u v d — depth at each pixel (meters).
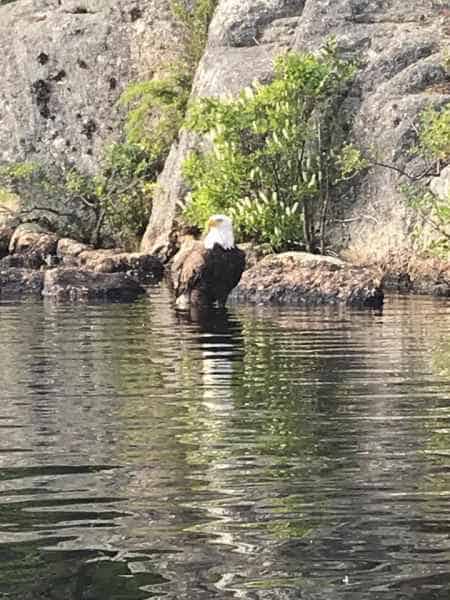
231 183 21.08
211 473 5.44
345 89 21.66
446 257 18.42
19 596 3.82
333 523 4.60
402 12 22.39
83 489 5.17
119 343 10.95
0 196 29.00
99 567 4.09
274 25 24.17
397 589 3.86
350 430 6.46
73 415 7.01
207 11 28.39
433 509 4.79
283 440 6.20
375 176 20.78
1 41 31.75
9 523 4.65
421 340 11.00
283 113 20.77
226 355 9.94
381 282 17.00
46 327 12.56
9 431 6.52
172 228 24.22
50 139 30.72
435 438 6.22
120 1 30.20
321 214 20.69
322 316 13.73
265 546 4.31
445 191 19.48
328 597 3.80
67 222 28.08
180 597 3.80
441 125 19.41
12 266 24.22
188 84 27.77
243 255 15.38
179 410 7.15
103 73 30.06
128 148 27.44
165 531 4.51
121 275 17.02
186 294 15.45
